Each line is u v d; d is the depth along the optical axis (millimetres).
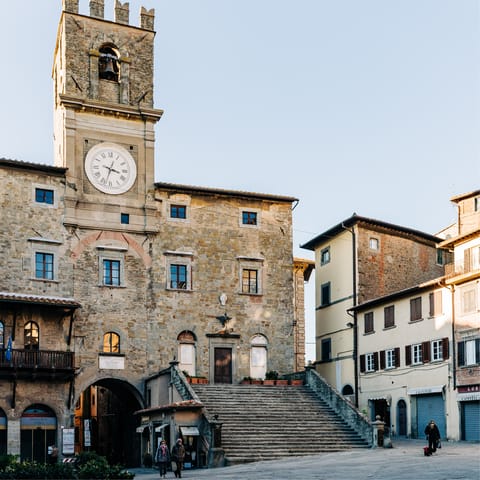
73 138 52469
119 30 55406
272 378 54031
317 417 47344
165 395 48344
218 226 55625
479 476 28359
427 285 49594
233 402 47969
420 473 30359
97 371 50438
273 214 57375
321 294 63594
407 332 52125
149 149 54594
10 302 47438
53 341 49438
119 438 57875
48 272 50375
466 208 53906
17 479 32188
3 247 49344
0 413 47094
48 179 51375
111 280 52094
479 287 45906
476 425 45375
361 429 45125
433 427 37812
